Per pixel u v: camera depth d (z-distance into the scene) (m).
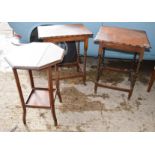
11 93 2.61
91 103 2.48
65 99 2.52
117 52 3.01
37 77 2.96
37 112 2.32
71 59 2.99
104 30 2.52
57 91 2.32
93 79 2.95
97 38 2.29
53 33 2.34
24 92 2.63
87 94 2.63
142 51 2.21
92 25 2.83
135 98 2.61
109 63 3.37
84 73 2.71
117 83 2.90
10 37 4.09
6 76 2.96
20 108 2.36
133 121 2.24
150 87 2.70
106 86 2.57
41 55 1.86
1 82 2.83
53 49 1.99
